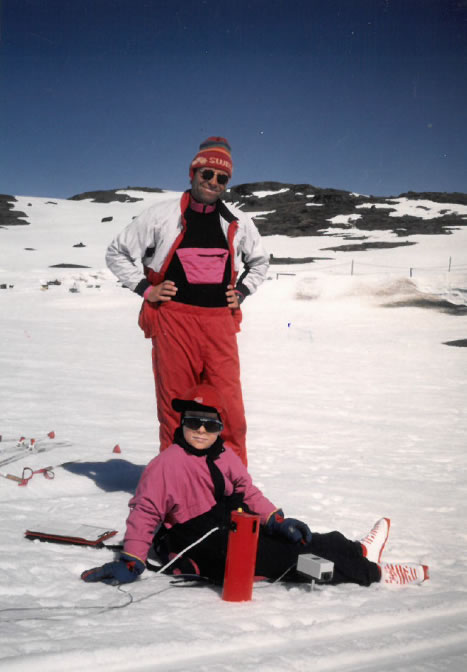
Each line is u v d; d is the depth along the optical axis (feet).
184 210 14.53
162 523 11.18
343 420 31.53
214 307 14.58
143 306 14.87
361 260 208.95
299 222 334.65
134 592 9.75
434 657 7.99
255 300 124.67
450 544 13.30
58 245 273.75
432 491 18.01
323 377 50.26
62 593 9.41
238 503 11.14
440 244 240.53
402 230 289.12
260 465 20.61
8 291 150.51
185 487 10.68
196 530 10.72
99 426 25.91
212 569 10.50
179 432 10.91
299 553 10.61
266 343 78.07
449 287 129.90
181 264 14.46
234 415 14.62
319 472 19.92
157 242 14.62
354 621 8.86
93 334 81.82
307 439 25.88
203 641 7.85
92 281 165.07
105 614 8.66
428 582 10.96
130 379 43.52
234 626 8.52
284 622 8.87
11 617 8.31
